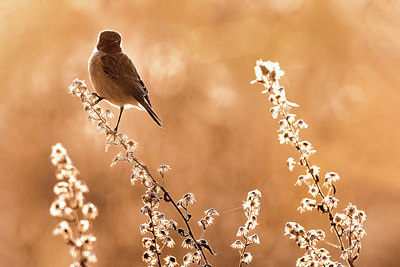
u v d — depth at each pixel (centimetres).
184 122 1355
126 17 1681
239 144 1345
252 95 1620
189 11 1888
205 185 1234
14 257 1056
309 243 413
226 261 1054
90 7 1655
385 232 1174
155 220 414
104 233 1039
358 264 1098
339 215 416
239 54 1922
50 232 1111
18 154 1245
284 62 1962
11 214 1141
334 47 1992
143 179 420
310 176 424
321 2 2027
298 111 1745
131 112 1358
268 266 1042
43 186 1175
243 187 1250
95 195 1113
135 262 1005
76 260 276
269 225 1170
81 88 468
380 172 1539
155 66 1490
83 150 1213
